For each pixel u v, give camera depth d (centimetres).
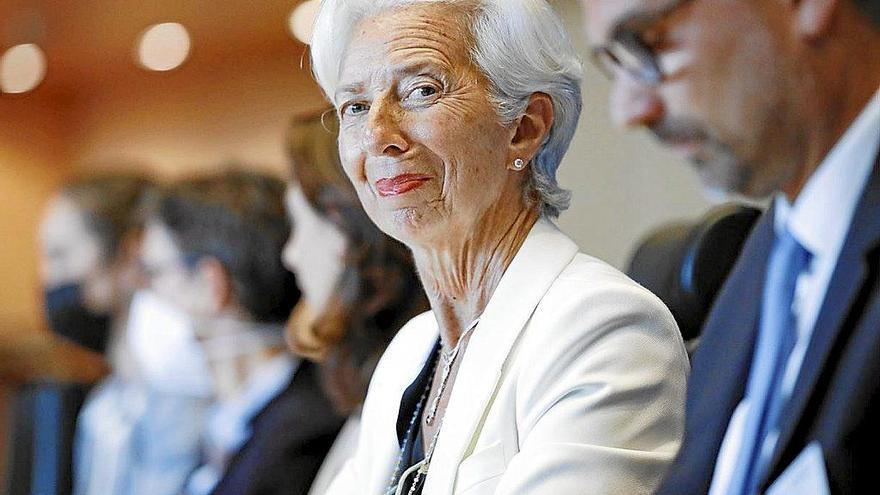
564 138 349
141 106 941
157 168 924
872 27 319
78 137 982
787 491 251
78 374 845
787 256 296
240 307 708
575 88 349
